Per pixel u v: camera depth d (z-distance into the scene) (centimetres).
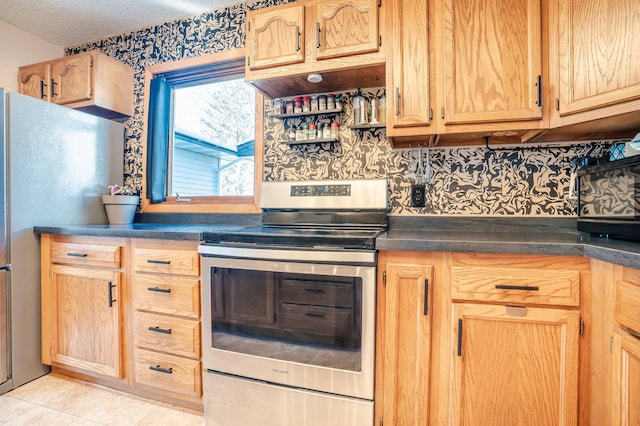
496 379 114
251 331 140
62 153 204
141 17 228
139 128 242
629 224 109
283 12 165
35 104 189
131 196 226
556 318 108
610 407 97
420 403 121
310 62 162
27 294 183
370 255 122
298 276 132
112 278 168
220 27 218
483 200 169
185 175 246
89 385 181
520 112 134
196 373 152
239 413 142
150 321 162
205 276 146
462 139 167
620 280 94
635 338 88
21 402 166
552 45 131
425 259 121
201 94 239
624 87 112
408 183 180
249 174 221
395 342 123
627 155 122
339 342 128
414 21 146
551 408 110
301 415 133
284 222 187
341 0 157
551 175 161
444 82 141
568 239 120
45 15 224
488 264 115
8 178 176
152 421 153
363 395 126
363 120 179
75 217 211
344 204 175
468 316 116
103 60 224
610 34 116
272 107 206
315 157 196
